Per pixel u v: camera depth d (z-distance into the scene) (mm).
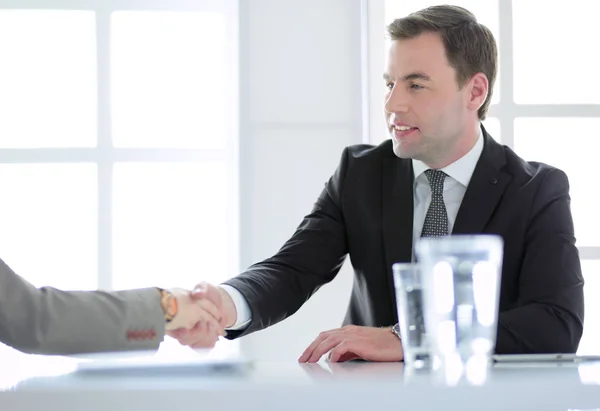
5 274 1181
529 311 1666
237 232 2887
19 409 874
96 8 2979
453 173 1951
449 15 1938
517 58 3002
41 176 2984
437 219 1938
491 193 1903
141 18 3004
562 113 2971
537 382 902
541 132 2990
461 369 1099
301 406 875
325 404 877
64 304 1184
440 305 1130
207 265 3041
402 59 1915
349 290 2719
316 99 2781
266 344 2713
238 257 2771
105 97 2986
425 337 1135
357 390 880
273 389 876
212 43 3027
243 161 2766
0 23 2967
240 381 946
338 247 2053
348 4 2779
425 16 1933
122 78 3010
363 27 2805
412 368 1131
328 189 2117
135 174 3018
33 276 2990
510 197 1895
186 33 3023
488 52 1977
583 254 3008
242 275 1858
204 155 3029
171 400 872
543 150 2994
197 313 1480
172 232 3033
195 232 3039
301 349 2715
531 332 1633
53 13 2975
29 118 2986
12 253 2982
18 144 2984
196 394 871
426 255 1131
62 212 2992
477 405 887
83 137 3002
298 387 877
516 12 2986
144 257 3025
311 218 2100
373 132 2820
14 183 2977
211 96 3035
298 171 2773
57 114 2986
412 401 879
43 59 2980
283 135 2775
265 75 2773
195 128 3041
